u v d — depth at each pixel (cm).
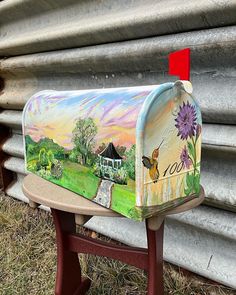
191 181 103
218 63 129
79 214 99
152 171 89
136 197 88
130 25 148
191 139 100
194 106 99
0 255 190
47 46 196
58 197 106
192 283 155
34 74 212
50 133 116
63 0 181
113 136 93
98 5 168
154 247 112
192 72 138
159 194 92
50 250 189
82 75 184
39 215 224
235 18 120
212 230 144
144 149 86
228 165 136
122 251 124
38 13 201
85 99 107
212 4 120
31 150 128
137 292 156
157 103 88
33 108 125
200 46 128
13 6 209
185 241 159
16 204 244
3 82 239
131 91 97
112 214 95
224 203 137
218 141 132
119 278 164
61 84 199
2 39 233
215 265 148
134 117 87
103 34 163
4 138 250
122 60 157
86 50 172
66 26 183
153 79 152
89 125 100
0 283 170
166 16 135
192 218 149
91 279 164
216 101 131
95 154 99
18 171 242
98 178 99
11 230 211
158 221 95
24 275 173
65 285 144
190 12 128
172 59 104
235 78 126
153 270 114
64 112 111
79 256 176
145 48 145
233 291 146
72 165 108
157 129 88
